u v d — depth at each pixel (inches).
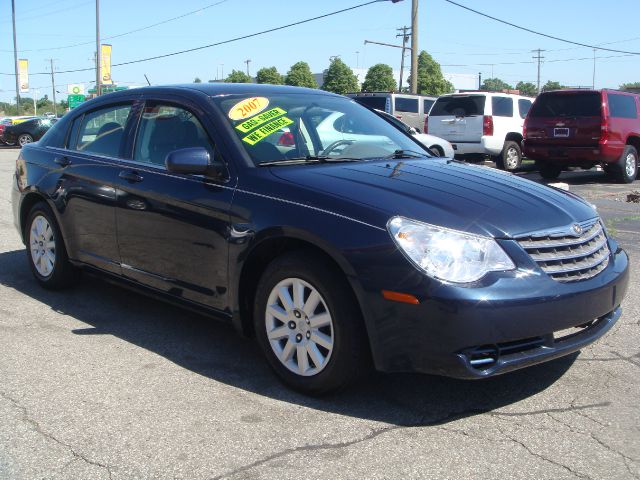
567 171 687.7
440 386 149.0
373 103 754.2
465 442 124.1
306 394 143.0
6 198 450.3
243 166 156.0
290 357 144.9
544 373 155.9
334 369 135.3
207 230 156.6
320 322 137.5
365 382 150.9
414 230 127.0
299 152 166.6
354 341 132.6
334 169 155.4
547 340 130.8
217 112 168.9
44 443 124.0
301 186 144.6
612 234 316.5
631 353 168.1
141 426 130.4
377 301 126.9
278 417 134.1
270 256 152.4
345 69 2536.9
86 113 212.2
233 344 176.9
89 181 193.3
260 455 119.5
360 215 132.3
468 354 122.5
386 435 126.7
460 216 130.8
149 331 186.4
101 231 190.7
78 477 112.9
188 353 169.9
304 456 119.0
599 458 118.5
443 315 121.5
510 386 149.0
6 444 123.6
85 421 132.6
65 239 206.7
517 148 660.7
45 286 222.5
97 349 172.1
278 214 142.3
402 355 126.3
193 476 113.0
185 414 135.5
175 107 179.8
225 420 133.0
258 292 148.6
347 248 130.0
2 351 169.8
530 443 123.8
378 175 150.9
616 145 530.9
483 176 159.9
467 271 123.7
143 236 175.5
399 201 134.6
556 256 133.9
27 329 186.5
